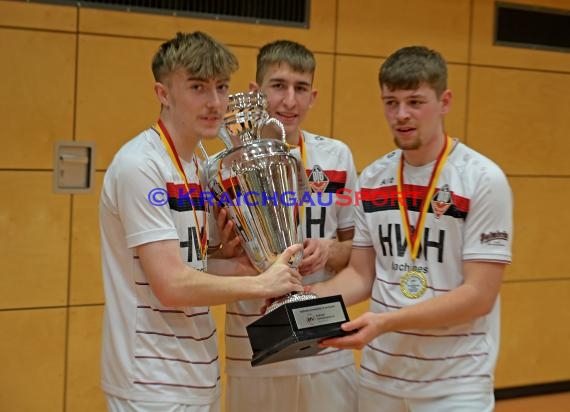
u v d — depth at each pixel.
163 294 1.71
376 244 2.06
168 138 1.80
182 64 1.70
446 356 1.92
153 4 3.35
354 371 2.34
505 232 1.87
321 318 1.78
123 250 1.79
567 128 4.26
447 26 3.91
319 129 3.71
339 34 3.70
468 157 1.93
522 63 4.11
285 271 1.80
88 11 3.24
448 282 1.93
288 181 1.92
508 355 4.23
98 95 3.29
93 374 3.41
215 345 1.92
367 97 3.79
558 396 4.30
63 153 3.26
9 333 3.24
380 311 2.03
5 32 3.12
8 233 3.21
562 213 4.30
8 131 3.16
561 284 4.32
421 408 1.94
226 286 1.71
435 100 1.88
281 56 2.13
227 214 2.00
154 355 1.77
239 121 1.96
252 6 3.53
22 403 3.29
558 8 4.16
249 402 2.22
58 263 3.31
